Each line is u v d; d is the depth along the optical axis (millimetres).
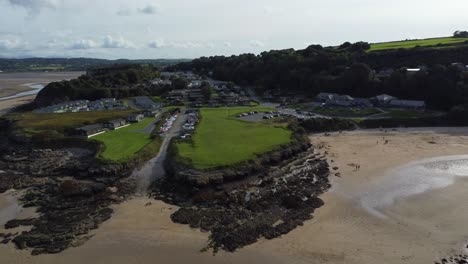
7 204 53344
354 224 44719
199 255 38844
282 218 46594
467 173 61781
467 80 115812
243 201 51531
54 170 66750
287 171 63938
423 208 48844
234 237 41906
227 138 78250
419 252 38625
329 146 80938
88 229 45000
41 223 47000
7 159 75125
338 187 56594
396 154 73625
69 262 38250
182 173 58031
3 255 39812
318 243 40594
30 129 92312
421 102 114562
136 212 49344
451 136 87688
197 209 49625
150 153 71500
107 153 69500
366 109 115688
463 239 40938
